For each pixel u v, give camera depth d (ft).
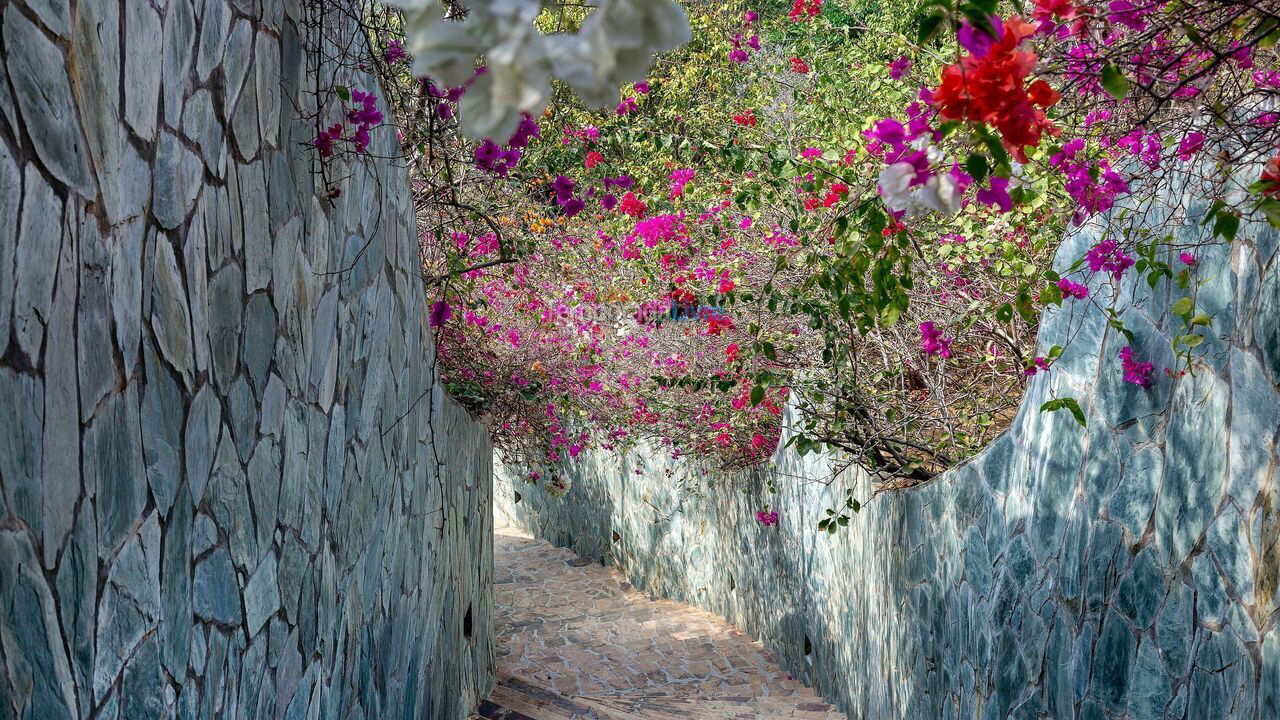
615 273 30.17
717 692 27.86
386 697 13.75
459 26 3.57
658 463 38.96
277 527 9.24
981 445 19.08
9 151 4.88
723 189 22.38
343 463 11.46
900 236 8.86
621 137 20.15
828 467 25.08
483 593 24.38
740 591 34.17
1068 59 7.68
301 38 9.62
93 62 5.77
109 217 6.00
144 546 6.58
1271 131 7.96
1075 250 12.53
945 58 14.85
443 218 19.76
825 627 26.03
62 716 5.46
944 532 16.79
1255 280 8.57
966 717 15.56
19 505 5.03
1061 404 10.47
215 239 7.68
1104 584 11.17
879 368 20.93
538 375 27.66
